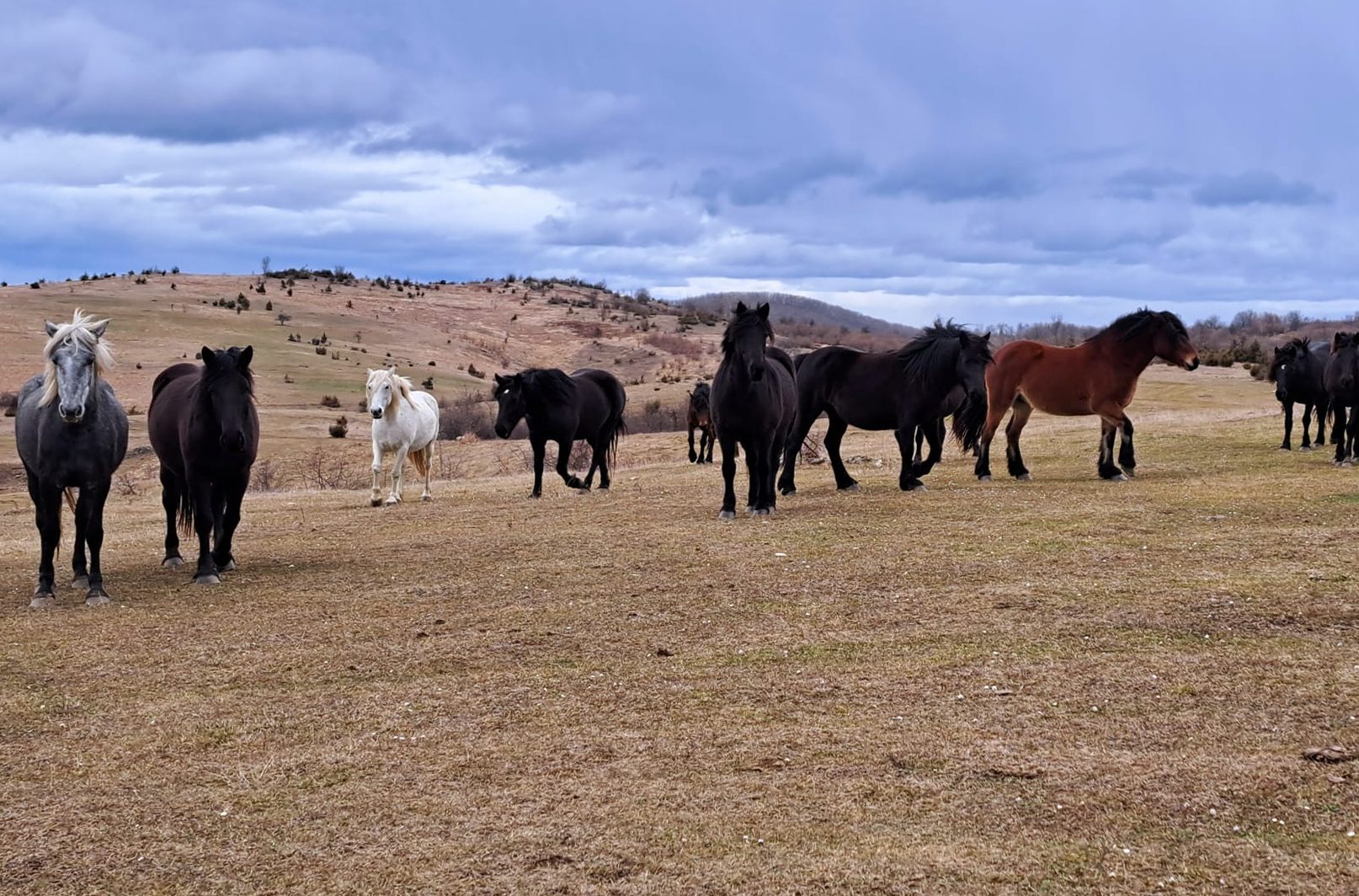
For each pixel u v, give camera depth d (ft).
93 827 16.74
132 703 22.70
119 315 346.54
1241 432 70.64
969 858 14.57
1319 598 25.93
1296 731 18.25
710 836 15.60
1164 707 19.75
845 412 49.83
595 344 432.66
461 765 18.63
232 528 37.35
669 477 65.98
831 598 28.68
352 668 24.57
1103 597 27.07
